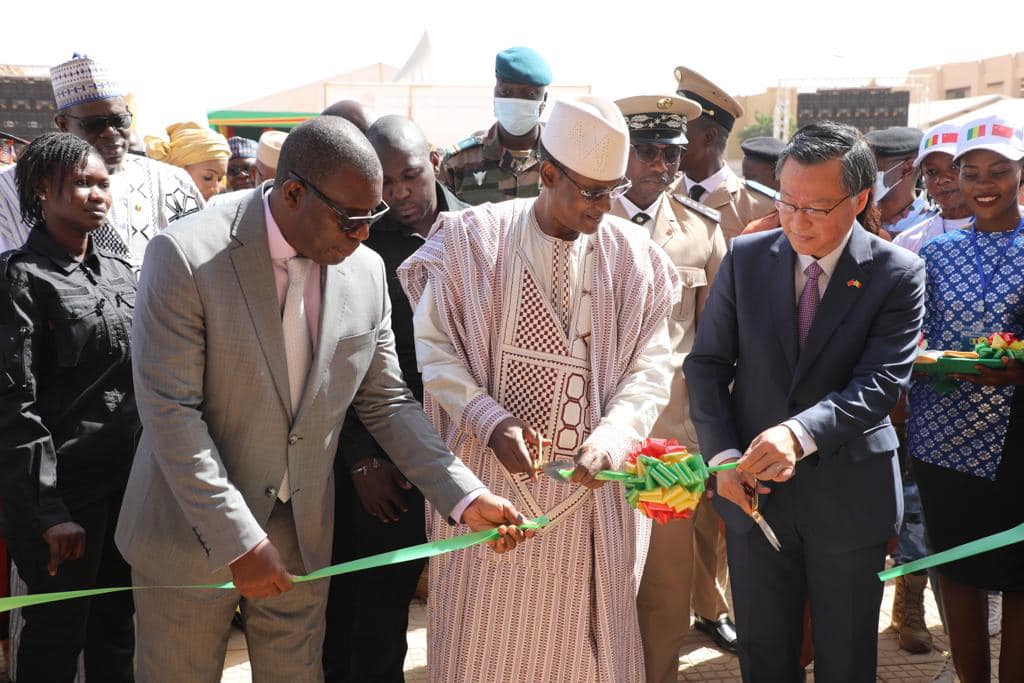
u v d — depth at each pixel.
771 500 3.22
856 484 3.13
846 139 2.96
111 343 3.47
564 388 3.22
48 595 2.71
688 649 4.79
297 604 2.92
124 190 4.34
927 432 3.78
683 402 4.14
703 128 5.02
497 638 3.25
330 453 2.88
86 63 4.21
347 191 2.52
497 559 3.23
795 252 3.21
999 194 3.74
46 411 3.39
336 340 2.79
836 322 3.10
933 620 5.09
